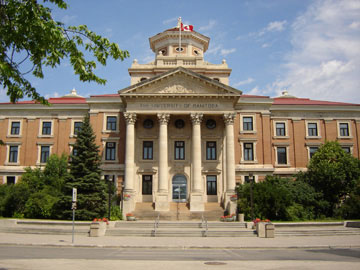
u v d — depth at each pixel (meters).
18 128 52.62
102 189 39.53
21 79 10.73
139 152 47.91
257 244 22.78
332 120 53.16
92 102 50.59
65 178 39.38
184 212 41.47
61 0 10.45
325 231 29.67
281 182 43.34
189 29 56.69
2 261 14.59
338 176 42.06
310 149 52.28
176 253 18.77
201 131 48.50
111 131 49.66
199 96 45.66
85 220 37.25
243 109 51.03
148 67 53.66
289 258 16.75
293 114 53.12
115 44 11.52
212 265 14.05
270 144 50.22
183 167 47.28
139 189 46.75
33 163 51.16
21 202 39.97
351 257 17.23
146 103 46.12
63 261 14.88
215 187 47.22
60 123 52.12
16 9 9.97
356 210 40.09
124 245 21.75
